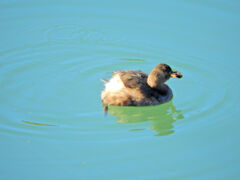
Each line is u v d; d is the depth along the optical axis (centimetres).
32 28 1786
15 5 1920
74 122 1305
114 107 1387
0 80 1474
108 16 1877
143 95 1372
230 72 1585
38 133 1247
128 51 1692
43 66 1575
